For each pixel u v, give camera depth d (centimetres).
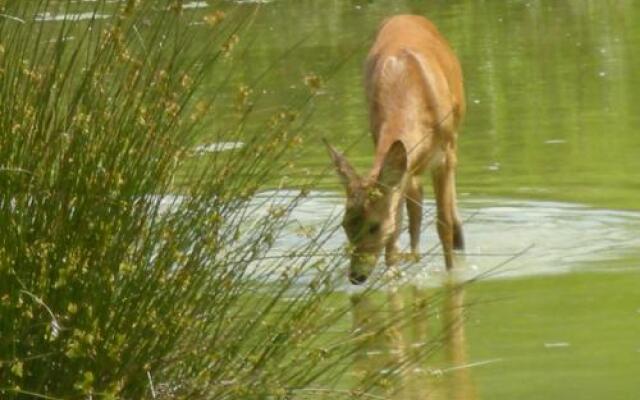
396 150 1549
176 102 1045
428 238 1798
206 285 996
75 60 1078
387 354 1269
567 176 2008
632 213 1809
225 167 1079
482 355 1281
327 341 1261
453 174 1694
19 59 1003
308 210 1838
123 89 1015
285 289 1027
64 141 977
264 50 3186
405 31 1823
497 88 2697
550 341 1310
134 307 950
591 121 2359
